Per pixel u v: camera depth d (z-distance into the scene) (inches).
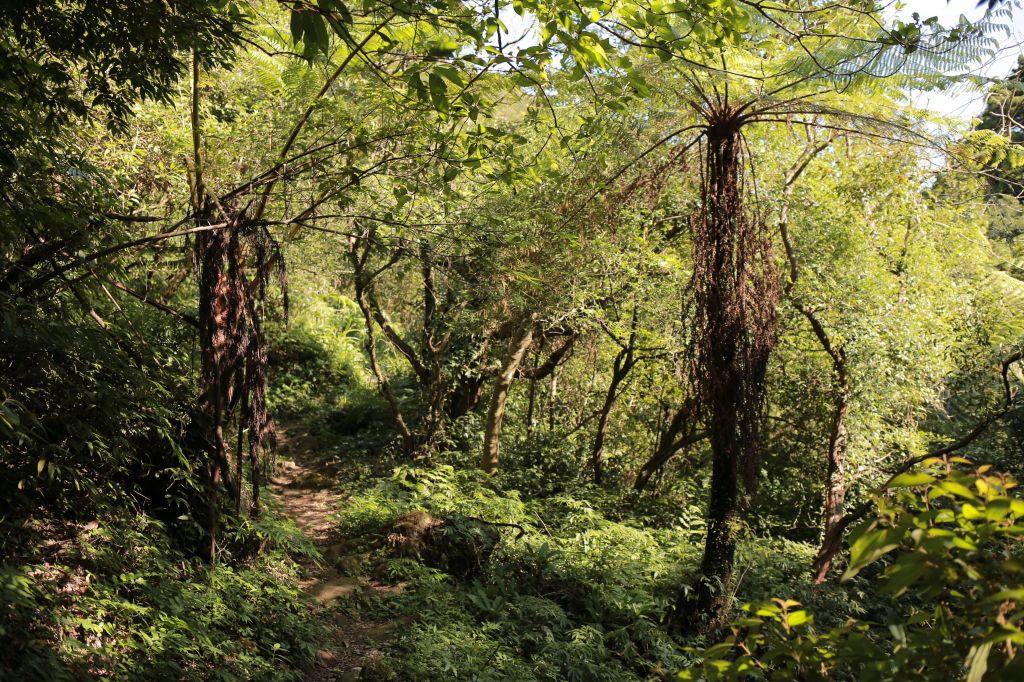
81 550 182.5
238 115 307.9
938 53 157.5
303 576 288.2
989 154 293.4
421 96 159.5
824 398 430.3
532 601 283.6
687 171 301.0
